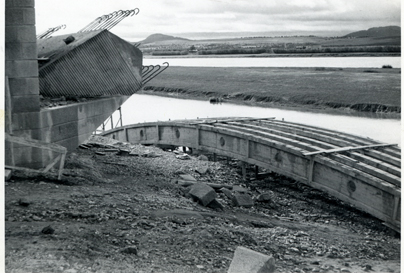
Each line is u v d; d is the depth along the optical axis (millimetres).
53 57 12391
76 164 11750
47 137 10867
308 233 9648
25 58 10312
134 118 22938
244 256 6484
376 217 10805
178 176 13133
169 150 17703
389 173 10742
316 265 7723
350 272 7555
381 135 17062
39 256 6539
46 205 8641
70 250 6820
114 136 19328
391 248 9320
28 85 10406
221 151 14766
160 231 8133
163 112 24031
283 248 8398
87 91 12656
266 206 11547
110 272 6336
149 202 9797
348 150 12258
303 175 12094
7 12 10102
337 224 10883
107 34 12500
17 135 10422
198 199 10617
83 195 9484
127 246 7215
